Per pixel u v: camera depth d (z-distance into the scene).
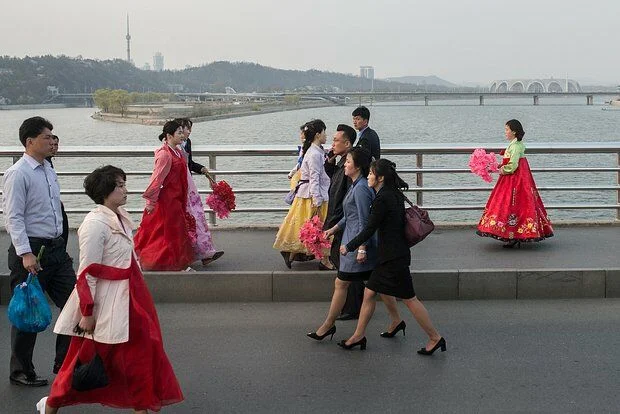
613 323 6.95
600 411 4.96
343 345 6.28
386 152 10.73
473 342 6.43
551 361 5.94
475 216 20.31
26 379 5.48
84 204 19.56
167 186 7.84
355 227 6.30
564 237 9.80
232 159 26.31
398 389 5.37
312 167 7.89
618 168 10.83
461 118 129.38
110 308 4.45
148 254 7.87
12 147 10.84
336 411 4.98
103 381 4.40
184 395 5.29
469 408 5.02
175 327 6.91
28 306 5.19
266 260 8.59
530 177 9.03
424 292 7.79
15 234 5.36
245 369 5.81
